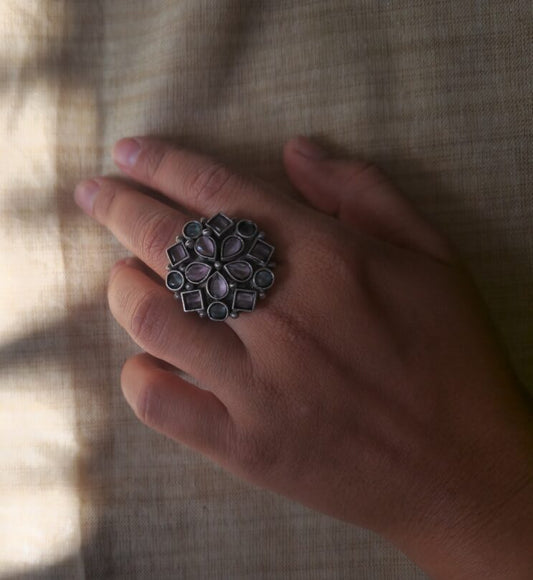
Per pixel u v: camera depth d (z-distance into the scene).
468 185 0.30
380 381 0.26
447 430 0.26
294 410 0.26
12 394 0.31
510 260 0.30
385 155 0.30
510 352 0.31
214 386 0.27
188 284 0.27
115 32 0.32
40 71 0.31
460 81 0.30
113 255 0.31
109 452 0.32
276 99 0.31
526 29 0.30
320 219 0.27
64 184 0.31
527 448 0.26
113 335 0.31
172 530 0.32
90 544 0.32
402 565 0.32
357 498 0.27
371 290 0.27
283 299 0.27
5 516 0.32
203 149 0.31
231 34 0.31
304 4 0.30
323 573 0.32
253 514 0.32
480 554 0.26
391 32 0.30
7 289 0.31
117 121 0.31
